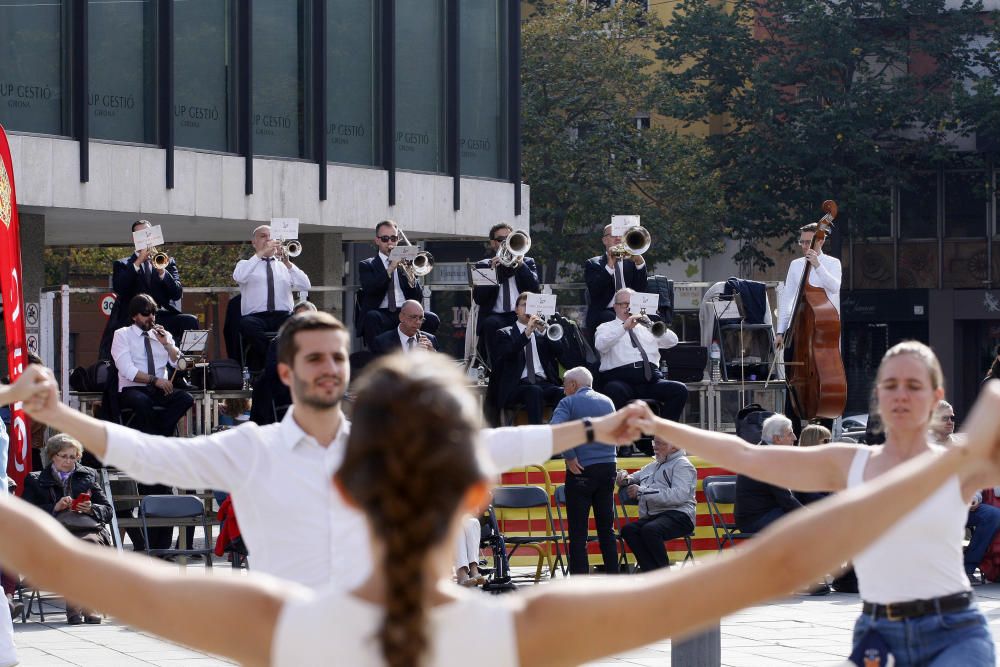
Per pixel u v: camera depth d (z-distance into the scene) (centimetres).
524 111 5269
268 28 3055
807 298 2319
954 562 664
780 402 2433
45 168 2648
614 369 2267
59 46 2694
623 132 5331
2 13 2625
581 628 285
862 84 5316
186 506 1986
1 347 2628
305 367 650
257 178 2995
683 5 5469
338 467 284
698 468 2219
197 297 4084
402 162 3300
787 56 5438
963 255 5688
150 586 297
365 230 3266
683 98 5525
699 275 5875
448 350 3114
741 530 1975
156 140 2838
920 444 686
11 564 301
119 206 2761
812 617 1759
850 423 4553
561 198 5247
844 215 5334
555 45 5288
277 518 646
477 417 285
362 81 3219
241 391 2308
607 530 1911
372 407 280
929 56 5459
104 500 1867
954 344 5712
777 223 5344
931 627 659
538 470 2159
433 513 275
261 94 3045
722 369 2441
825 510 292
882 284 5759
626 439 653
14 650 1298
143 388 2177
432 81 3353
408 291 2334
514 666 284
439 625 282
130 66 2805
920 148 5459
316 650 285
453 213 3369
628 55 5400
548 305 2194
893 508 291
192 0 2914
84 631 1680
